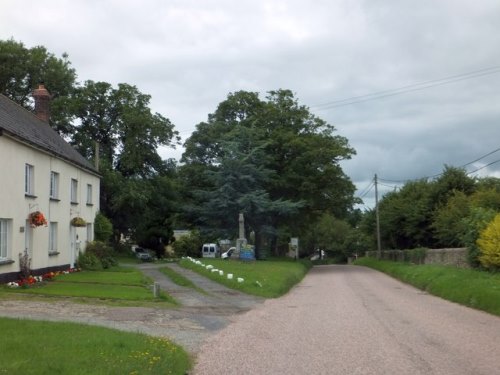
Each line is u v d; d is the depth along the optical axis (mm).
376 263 54406
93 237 36688
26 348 9016
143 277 29250
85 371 7773
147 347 9945
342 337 12984
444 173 48844
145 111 58906
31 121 30453
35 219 24312
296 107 57875
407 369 9516
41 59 52500
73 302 17734
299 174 54219
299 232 64625
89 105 57469
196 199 57344
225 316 16828
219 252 65062
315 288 29016
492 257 24438
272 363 10078
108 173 54125
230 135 52469
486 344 11977
